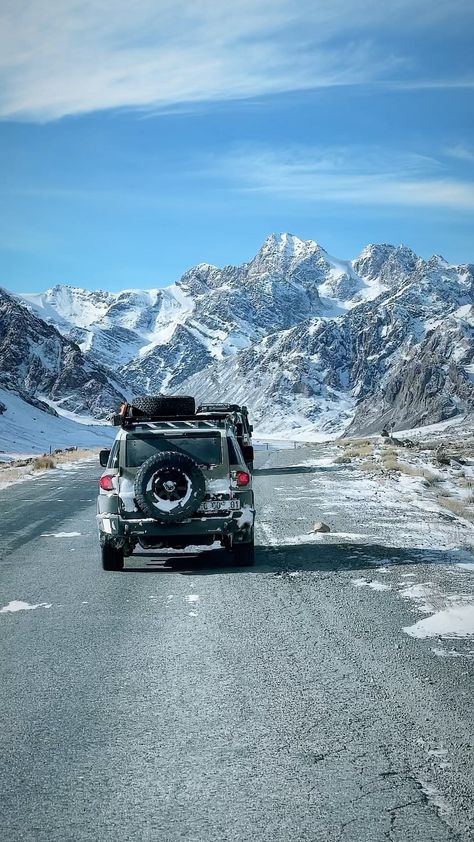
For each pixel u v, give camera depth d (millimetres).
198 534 11594
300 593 10062
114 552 11945
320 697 6176
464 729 5406
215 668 7020
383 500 21453
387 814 4250
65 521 18781
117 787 4664
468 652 7211
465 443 73750
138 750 5211
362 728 5496
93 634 8281
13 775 4859
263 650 7555
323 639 7879
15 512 21078
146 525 11539
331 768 4852
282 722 5664
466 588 9977
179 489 11398
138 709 6008
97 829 4180
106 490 11750
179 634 8227
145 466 11414
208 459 11711
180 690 6438
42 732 5570
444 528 15805
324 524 15453
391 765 4867
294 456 49938
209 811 4348
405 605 9195
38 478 36062
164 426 11992
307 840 4023
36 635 8281
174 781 4727
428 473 30547
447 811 4270
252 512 11781
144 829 4172
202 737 5418
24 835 4129
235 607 9398
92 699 6258
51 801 4500
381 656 7199
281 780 4703
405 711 5797
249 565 12148
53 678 6816
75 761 5051
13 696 6371
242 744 5273
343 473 31875
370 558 12414
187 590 10445
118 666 7137
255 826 4172
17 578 11570
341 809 4320
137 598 10008
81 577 11547
